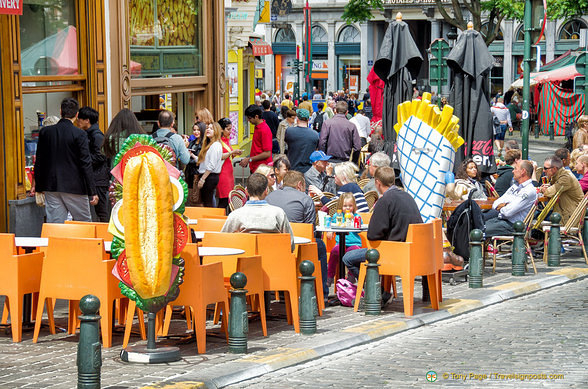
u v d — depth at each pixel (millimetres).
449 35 37688
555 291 14117
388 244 11820
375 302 11773
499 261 16453
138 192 8961
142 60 18109
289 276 10758
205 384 8414
